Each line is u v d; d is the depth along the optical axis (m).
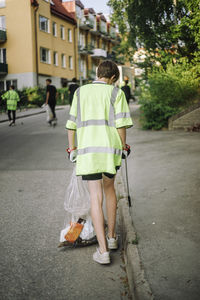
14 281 2.85
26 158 8.34
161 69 13.16
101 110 3.03
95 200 3.07
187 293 2.43
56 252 3.40
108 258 3.06
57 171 6.94
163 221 3.77
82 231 3.46
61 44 36.44
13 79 31.36
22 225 4.11
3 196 5.34
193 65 12.16
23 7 30.28
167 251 3.06
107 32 49.88
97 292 2.68
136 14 14.01
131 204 4.39
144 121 12.39
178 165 6.43
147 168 6.39
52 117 14.28
